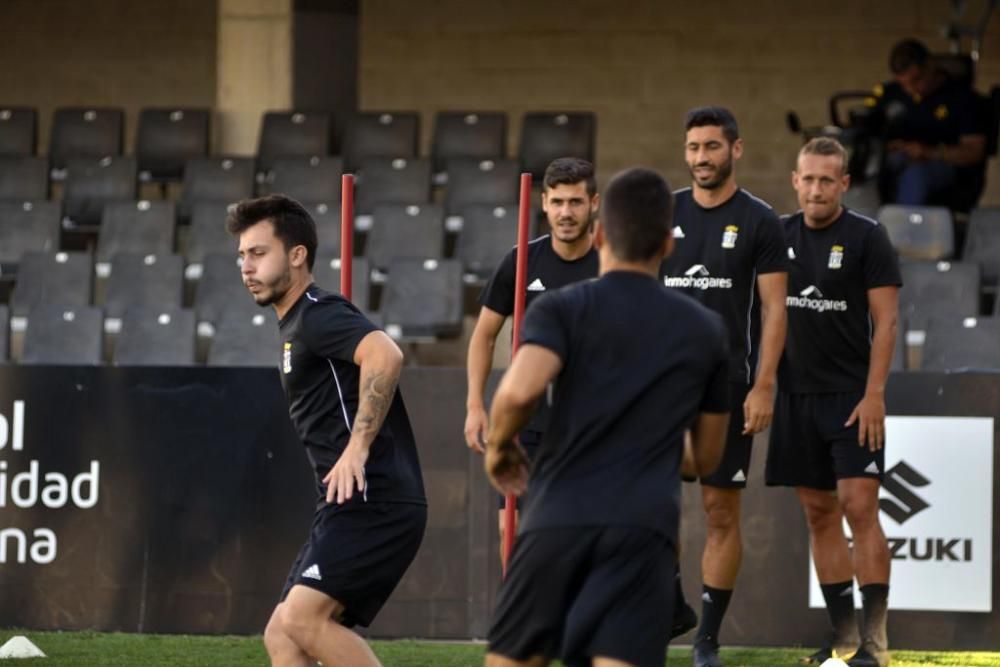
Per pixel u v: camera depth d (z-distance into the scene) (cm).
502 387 1209
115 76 5578
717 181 1891
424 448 2377
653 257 1245
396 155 4675
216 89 5544
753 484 2331
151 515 2397
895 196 4250
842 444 2070
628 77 5384
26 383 2419
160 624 2389
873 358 2044
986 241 3900
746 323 1928
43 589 2408
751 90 5322
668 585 1204
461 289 3744
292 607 1490
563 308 1223
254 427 2389
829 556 2144
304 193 4391
